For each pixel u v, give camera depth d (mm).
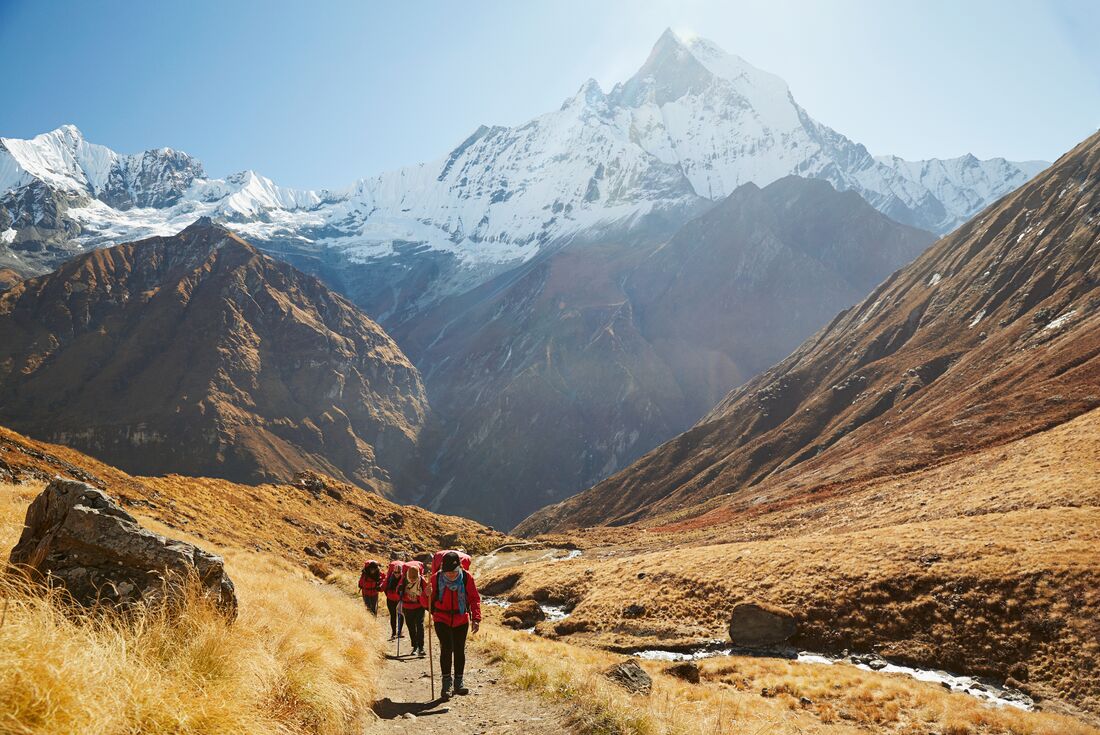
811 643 41656
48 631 4926
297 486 96750
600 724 8570
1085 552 39969
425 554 78125
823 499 101500
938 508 67250
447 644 11109
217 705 5719
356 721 8562
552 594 65188
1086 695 30469
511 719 9336
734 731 9789
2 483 22625
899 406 154875
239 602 11523
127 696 4941
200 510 54062
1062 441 72062
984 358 146625
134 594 7125
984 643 36438
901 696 29594
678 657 42219
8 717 4039
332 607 19703
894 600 42406
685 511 159250
